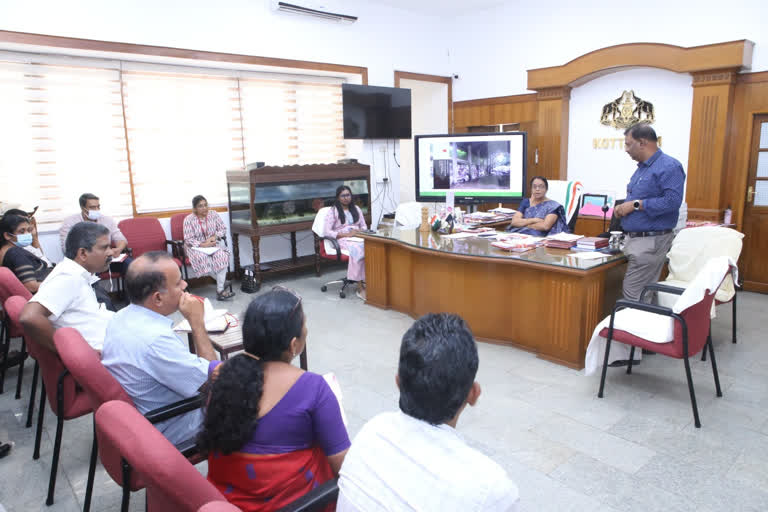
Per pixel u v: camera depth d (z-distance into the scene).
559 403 2.81
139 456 1.01
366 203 6.41
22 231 3.15
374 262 4.64
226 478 1.23
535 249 3.62
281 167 5.40
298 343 1.30
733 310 3.61
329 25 6.11
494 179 5.52
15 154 4.52
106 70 4.93
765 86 4.78
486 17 6.95
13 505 2.10
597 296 3.27
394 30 6.79
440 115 7.69
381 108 6.50
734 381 3.04
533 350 3.49
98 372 1.52
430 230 4.60
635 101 5.69
